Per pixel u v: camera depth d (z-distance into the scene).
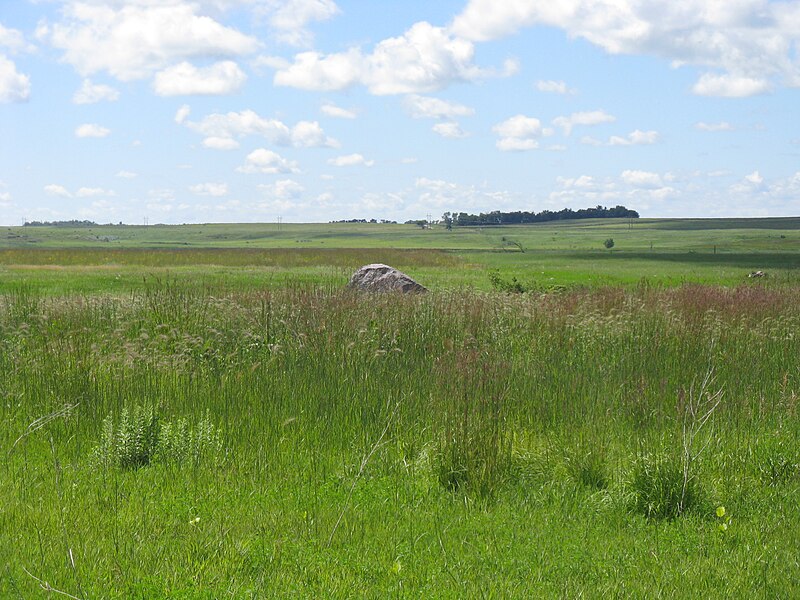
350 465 7.83
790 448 8.30
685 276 41.91
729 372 11.79
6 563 5.36
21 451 8.23
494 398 8.47
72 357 11.27
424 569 5.53
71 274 35.09
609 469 7.82
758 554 6.02
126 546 5.70
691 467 7.14
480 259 65.56
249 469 7.65
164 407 9.46
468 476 7.28
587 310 17.77
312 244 169.50
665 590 5.32
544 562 5.72
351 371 10.87
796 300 19.89
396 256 66.06
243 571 5.40
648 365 11.93
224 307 16.50
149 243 178.50
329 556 5.62
